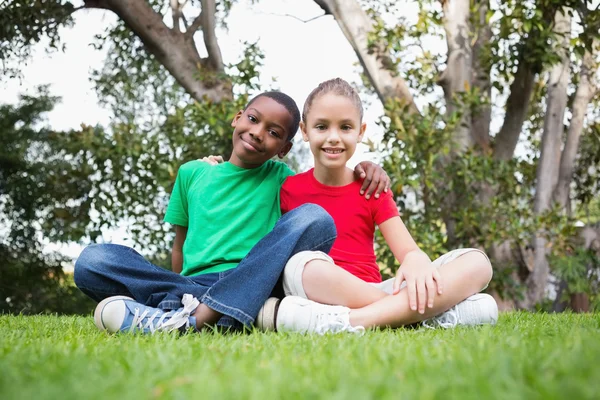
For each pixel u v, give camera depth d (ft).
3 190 37.58
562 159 26.11
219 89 26.27
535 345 4.31
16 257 37.40
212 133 23.54
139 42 30.86
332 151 7.67
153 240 24.54
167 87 32.27
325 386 2.86
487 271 6.96
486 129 24.99
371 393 2.61
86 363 3.64
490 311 6.84
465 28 24.00
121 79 31.50
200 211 7.91
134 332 6.26
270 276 6.40
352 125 7.70
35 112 39.65
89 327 7.66
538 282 24.54
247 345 4.56
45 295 36.86
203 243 7.70
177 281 6.90
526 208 22.18
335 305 6.51
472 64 24.73
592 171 28.22
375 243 20.72
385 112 21.43
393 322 6.41
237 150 8.16
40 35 25.88
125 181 24.30
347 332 5.75
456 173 21.81
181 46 26.63
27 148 38.29
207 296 6.42
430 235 20.36
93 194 24.56
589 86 26.05
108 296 7.10
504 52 22.84
